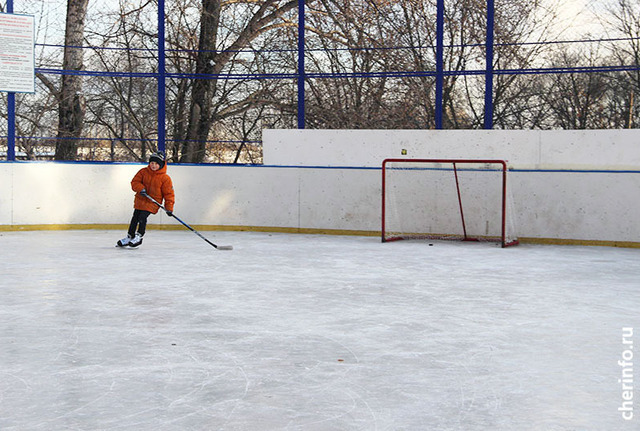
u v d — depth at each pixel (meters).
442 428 3.45
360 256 9.88
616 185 11.26
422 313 6.14
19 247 10.41
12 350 4.83
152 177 10.48
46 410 3.66
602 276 8.30
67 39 17.36
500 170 11.91
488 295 7.02
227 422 3.51
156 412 3.64
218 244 11.12
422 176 12.38
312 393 3.96
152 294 6.89
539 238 11.77
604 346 5.07
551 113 17.27
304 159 13.20
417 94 16.88
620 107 17.09
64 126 17.47
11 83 12.59
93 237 11.86
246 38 18.19
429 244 11.45
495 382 4.20
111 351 4.82
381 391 4.01
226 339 5.18
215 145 18.52
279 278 7.93
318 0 17.94
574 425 3.51
